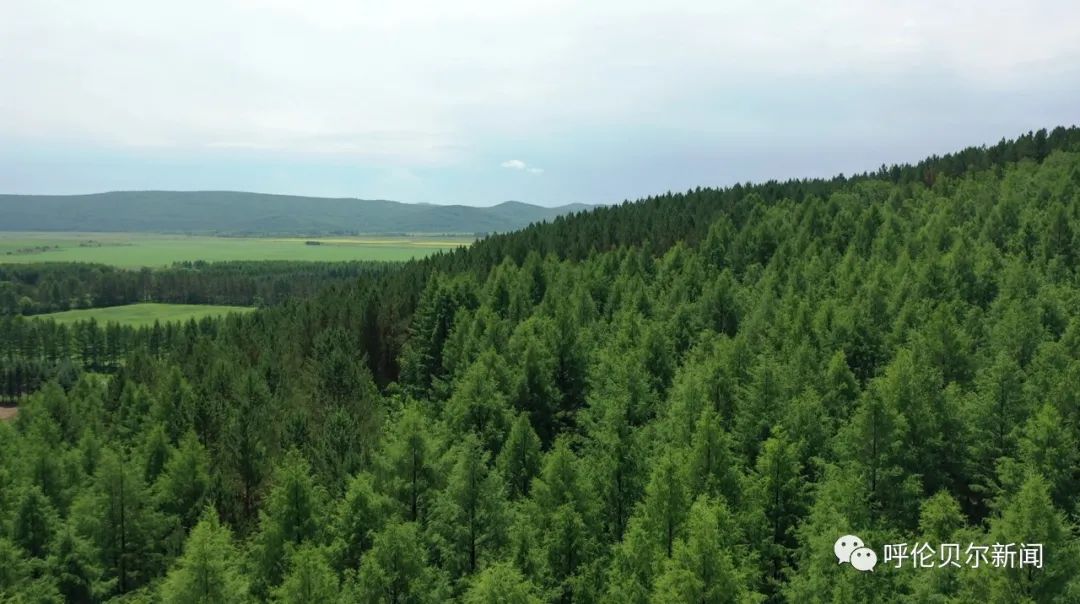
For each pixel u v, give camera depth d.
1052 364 53.00
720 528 36.28
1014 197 112.31
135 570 50.25
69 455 61.12
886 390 48.28
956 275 82.12
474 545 42.47
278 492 45.03
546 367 71.88
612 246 147.12
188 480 56.72
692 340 80.50
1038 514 32.00
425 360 90.06
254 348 104.25
